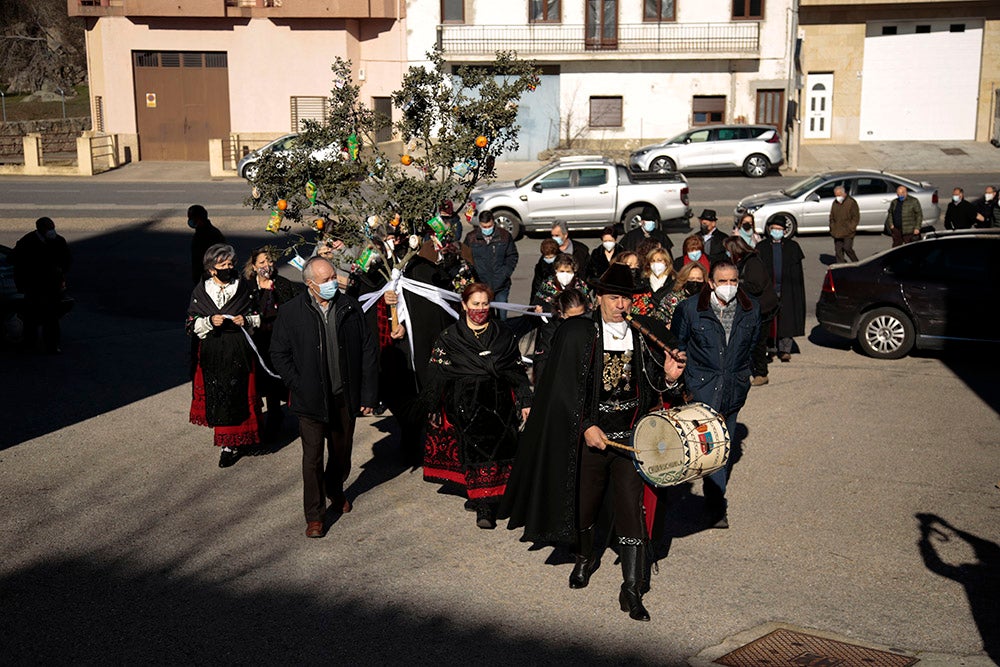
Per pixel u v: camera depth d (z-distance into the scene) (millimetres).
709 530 7344
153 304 17625
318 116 39656
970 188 30203
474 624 5895
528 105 38906
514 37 38312
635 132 38781
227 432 8555
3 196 29406
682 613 6035
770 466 8734
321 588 6391
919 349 13578
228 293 8461
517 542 7148
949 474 8492
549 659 5477
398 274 8773
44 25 52031
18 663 5438
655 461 5766
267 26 39312
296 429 9922
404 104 9656
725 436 5891
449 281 9117
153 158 40219
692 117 38625
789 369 12445
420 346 8773
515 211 24562
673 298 8641
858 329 13180
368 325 7586
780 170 35562
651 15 37906
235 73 39625
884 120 40500
